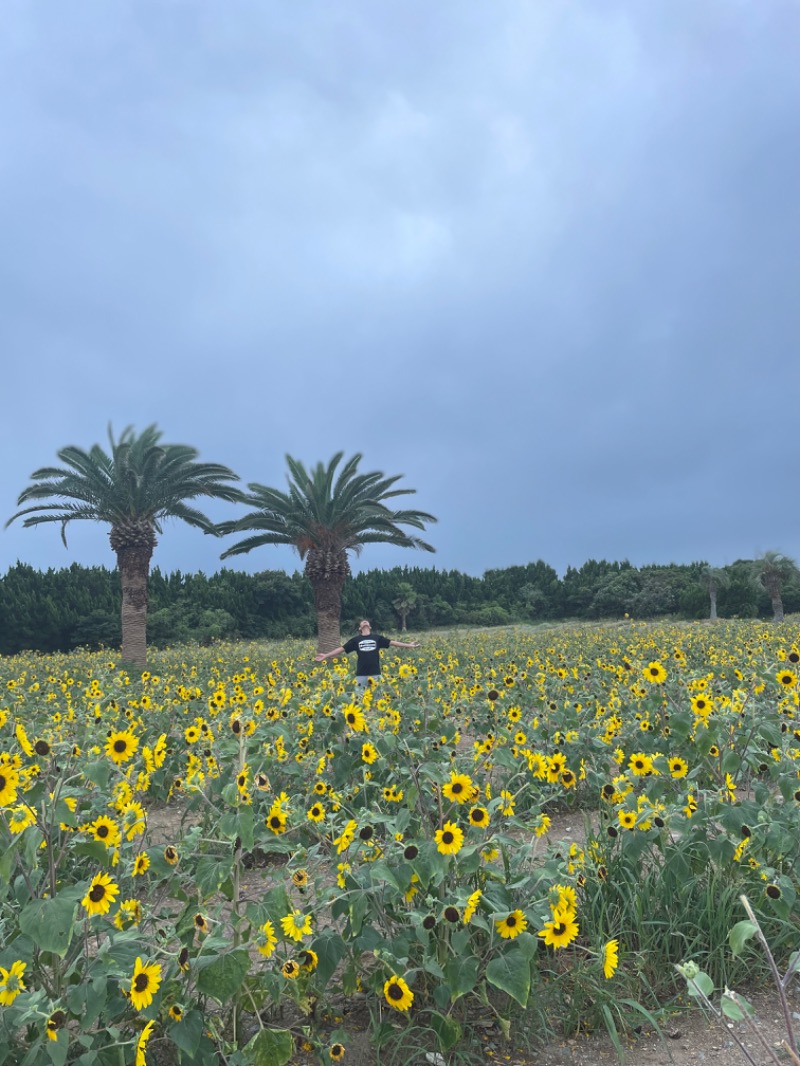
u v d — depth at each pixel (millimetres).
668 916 3684
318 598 26734
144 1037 2463
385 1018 3295
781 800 4160
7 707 9484
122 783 3613
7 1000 2426
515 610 72812
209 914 3164
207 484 23938
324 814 3678
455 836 3023
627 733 6570
